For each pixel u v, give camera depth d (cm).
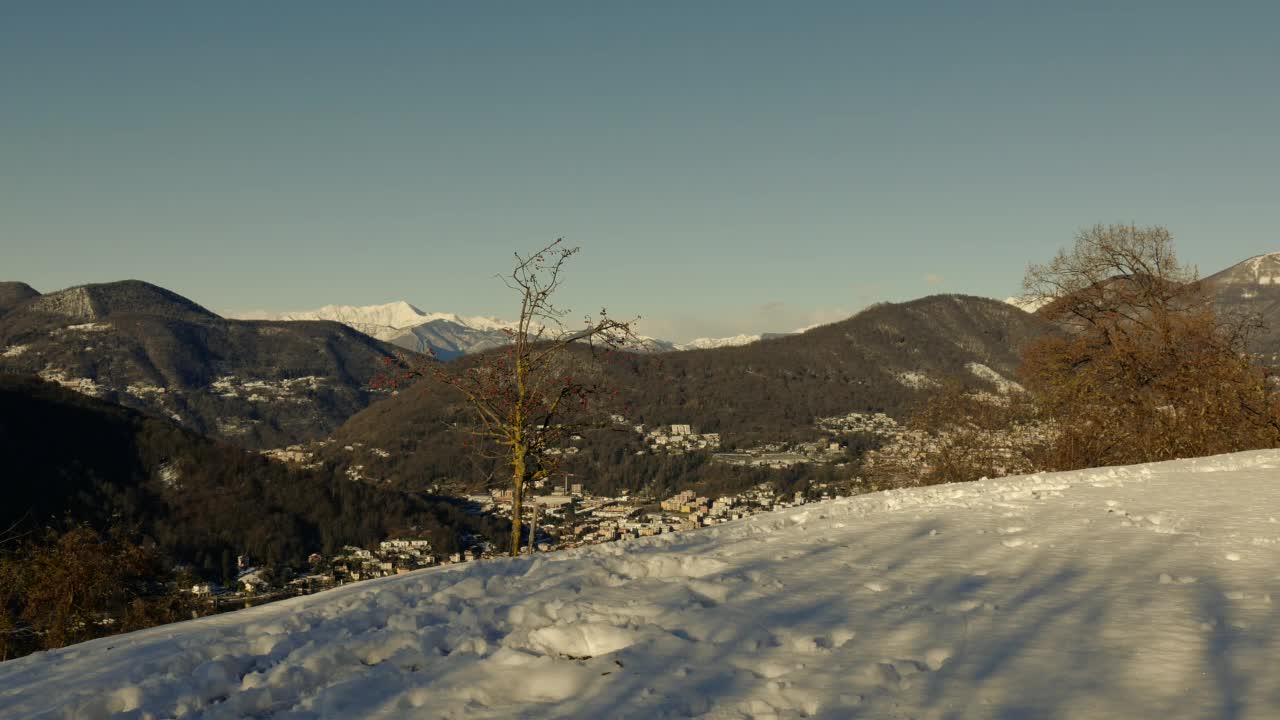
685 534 1399
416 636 758
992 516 1394
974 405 3844
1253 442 3284
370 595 993
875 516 1485
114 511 5547
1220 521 1188
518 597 897
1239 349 3453
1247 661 552
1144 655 575
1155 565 902
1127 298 3591
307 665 689
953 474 3662
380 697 609
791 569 976
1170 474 1852
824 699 525
